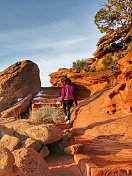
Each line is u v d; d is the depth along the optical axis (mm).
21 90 13039
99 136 5648
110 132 5965
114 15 21672
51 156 4281
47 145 4617
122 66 12961
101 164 3021
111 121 7328
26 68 13586
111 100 9070
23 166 2373
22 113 12078
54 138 4211
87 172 2602
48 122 7785
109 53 24328
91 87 18531
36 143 3834
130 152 3916
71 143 4621
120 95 8727
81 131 6867
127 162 3172
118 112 8727
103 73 17516
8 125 5598
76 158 3564
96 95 11578
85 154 3936
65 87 7758
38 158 2674
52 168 3250
